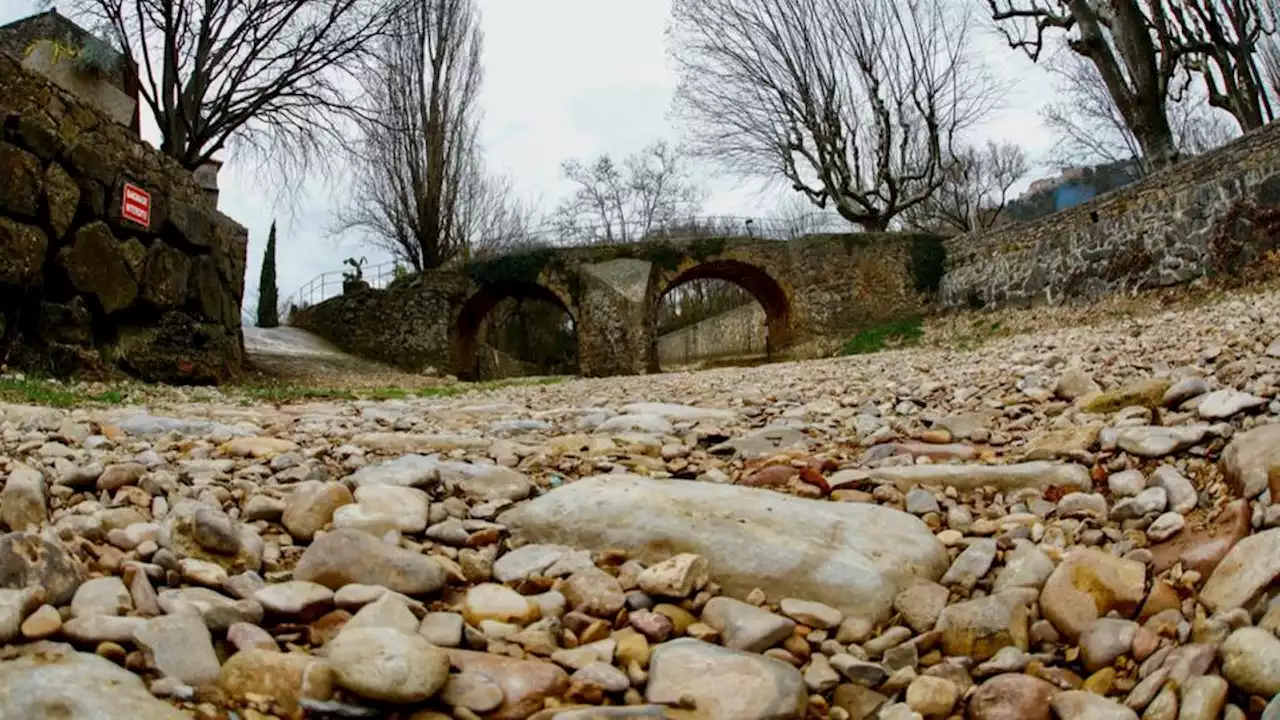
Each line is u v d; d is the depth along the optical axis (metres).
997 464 4.41
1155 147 20.48
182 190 12.78
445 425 6.53
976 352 11.80
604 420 6.61
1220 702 2.29
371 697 2.28
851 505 3.72
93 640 2.30
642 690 2.54
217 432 5.38
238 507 3.69
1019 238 22.59
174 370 11.66
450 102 30.48
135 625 2.36
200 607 2.56
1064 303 20.88
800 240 26.12
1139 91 20.50
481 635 2.71
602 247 26.38
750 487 4.06
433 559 3.15
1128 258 19.02
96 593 2.54
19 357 9.16
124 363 10.95
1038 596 3.00
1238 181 16.59
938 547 3.43
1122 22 20.38
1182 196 17.81
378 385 16.41
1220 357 6.23
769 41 30.03
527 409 8.02
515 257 26.30
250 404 8.75
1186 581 2.94
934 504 3.89
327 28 17.20
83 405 7.25
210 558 3.07
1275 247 15.84
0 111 9.05
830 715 2.54
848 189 29.91
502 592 3.01
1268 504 3.17
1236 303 12.55
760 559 3.20
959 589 3.18
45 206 9.65
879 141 29.53
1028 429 5.24
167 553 2.93
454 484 4.15
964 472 4.16
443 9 30.03
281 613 2.68
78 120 10.34
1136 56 20.38
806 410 6.79
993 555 3.31
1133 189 19.03
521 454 5.13
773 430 5.73
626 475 4.10
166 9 15.90
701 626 2.90
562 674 2.51
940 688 2.58
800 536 3.36
